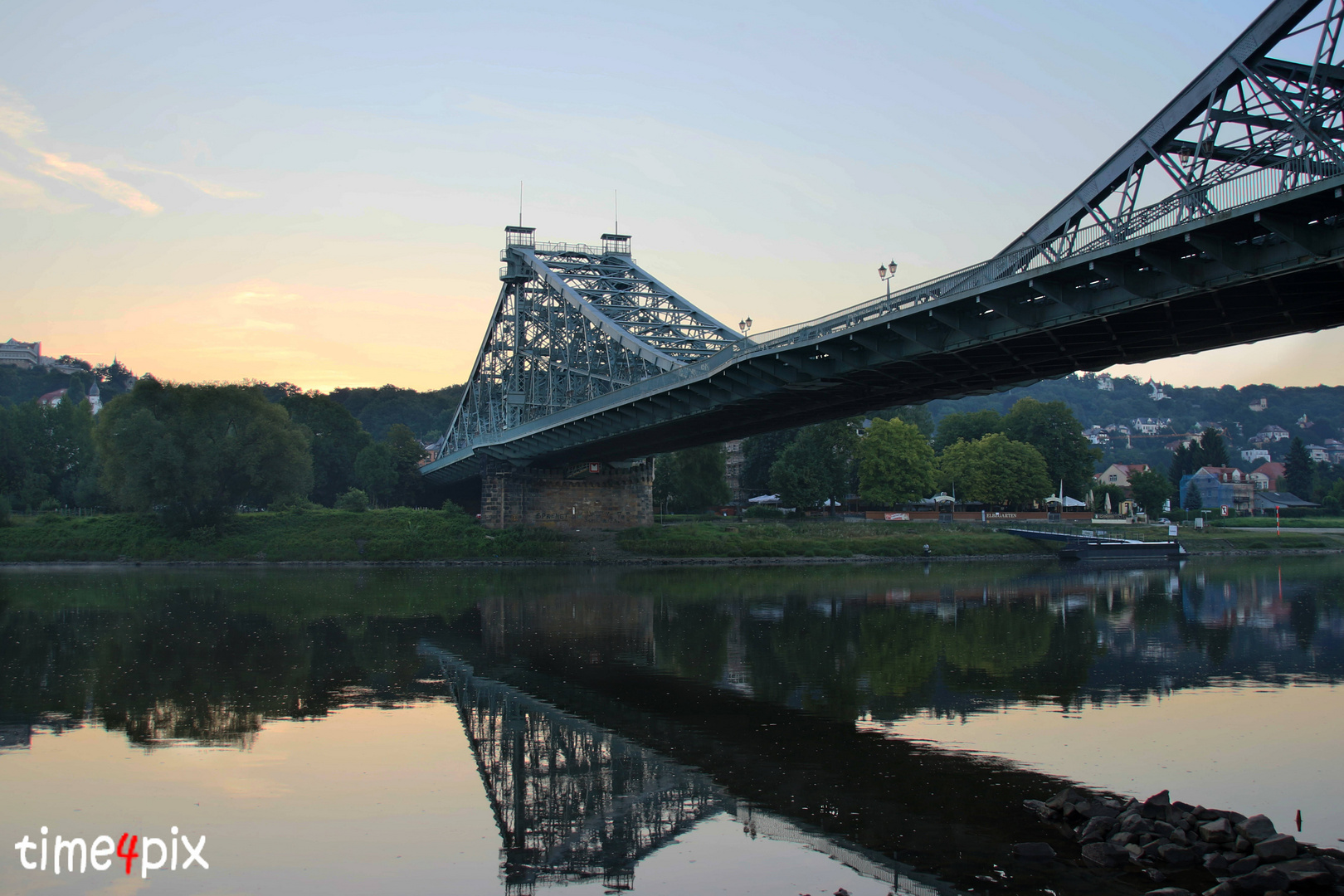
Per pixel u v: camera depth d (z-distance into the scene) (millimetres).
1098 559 101125
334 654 38938
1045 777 21969
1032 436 148125
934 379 42469
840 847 17750
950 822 19031
